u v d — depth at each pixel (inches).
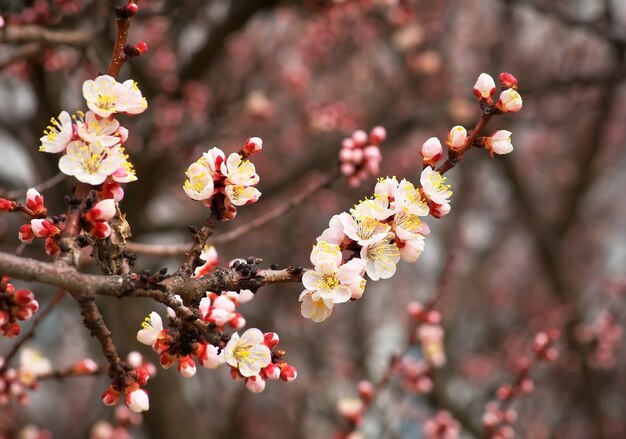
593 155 355.6
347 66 370.6
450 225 393.7
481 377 351.6
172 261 214.1
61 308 246.1
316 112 259.3
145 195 223.1
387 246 66.9
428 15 340.5
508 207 410.0
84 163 61.9
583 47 371.9
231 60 311.4
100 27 164.2
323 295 63.4
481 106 71.6
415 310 157.9
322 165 250.7
